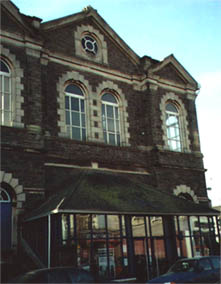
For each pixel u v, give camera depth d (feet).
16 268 49.90
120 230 56.13
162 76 82.84
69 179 63.67
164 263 59.62
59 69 69.26
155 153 75.61
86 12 75.31
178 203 65.46
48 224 52.08
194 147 83.56
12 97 61.46
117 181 65.87
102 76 74.90
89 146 68.59
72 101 70.33
